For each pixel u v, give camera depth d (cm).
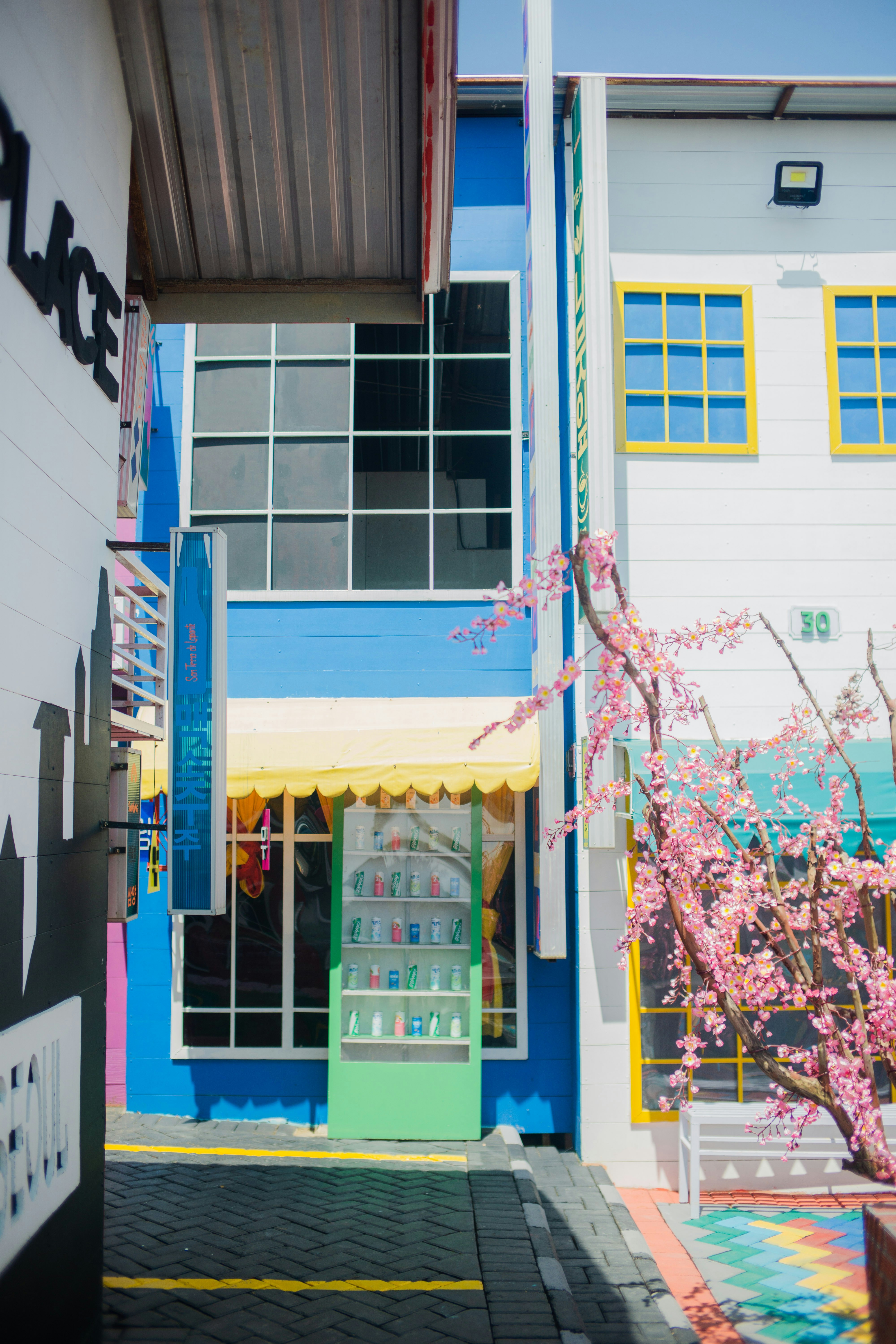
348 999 752
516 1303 458
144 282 592
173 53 470
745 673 753
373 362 812
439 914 762
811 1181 689
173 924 778
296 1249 518
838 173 798
